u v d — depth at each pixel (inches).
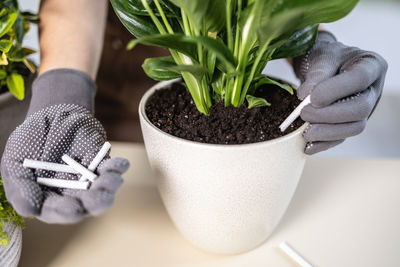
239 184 21.5
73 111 25.0
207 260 24.4
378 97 25.5
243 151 20.6
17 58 27.8
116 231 25.8
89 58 29.6
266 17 18.7
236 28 22.4
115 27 37.9
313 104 22.2
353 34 85.1
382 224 26.0
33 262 24.0
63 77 27.4
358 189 28.4
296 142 21.7
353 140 56.1
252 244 24.4
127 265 24.0
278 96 24.7
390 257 24.2
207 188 21.7
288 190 23.1
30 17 30.9
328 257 24.3
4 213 21.8
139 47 39.1
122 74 40.4
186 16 21.6
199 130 22.4
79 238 25.3
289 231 25.9
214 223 22.9
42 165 22.3
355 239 25.2
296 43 24.0
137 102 41.7
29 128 23.6
